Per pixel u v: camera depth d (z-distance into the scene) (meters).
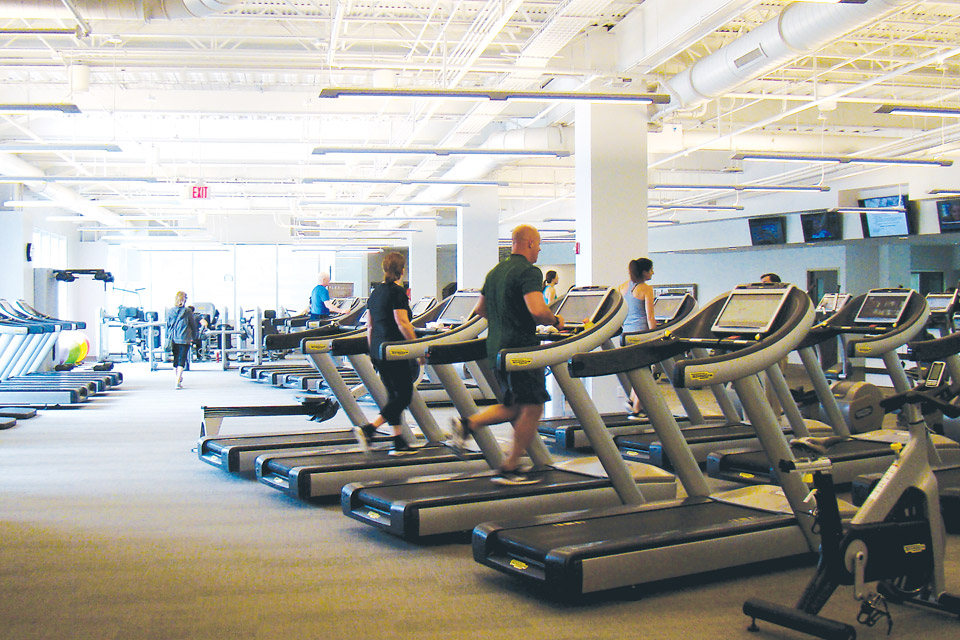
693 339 3.52
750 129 12.13
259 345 13.45
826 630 2.43
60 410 8.80
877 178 14.93
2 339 9.38
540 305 3.98
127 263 22.95
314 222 21.17
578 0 7.05
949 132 11.59
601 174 9.16
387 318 5.07
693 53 9.83
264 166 15.27
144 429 7.39
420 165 14.29
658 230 20.25
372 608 2.89
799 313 3.25
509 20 8.39
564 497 3.97
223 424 7.67
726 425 6.26
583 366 3.36
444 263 27.95
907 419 2.79
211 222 18.42
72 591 3.06
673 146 12.23
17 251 15.95
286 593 3.04
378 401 5.72
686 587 3.12
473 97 7.61
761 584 3.14
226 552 3.58
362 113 11.44
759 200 17.39
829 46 9.52
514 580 3.21
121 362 17.02
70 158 14.01
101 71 9.60
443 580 3.21
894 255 17.83
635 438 5.92
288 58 9.33
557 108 11.62
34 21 8.50
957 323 8.95
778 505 3.53
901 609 2.87
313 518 4.20
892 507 2.69
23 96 11.02
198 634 2.65
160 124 12.88
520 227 4.23
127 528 3.98
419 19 8.40
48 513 4.27
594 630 2.68
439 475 4.26
